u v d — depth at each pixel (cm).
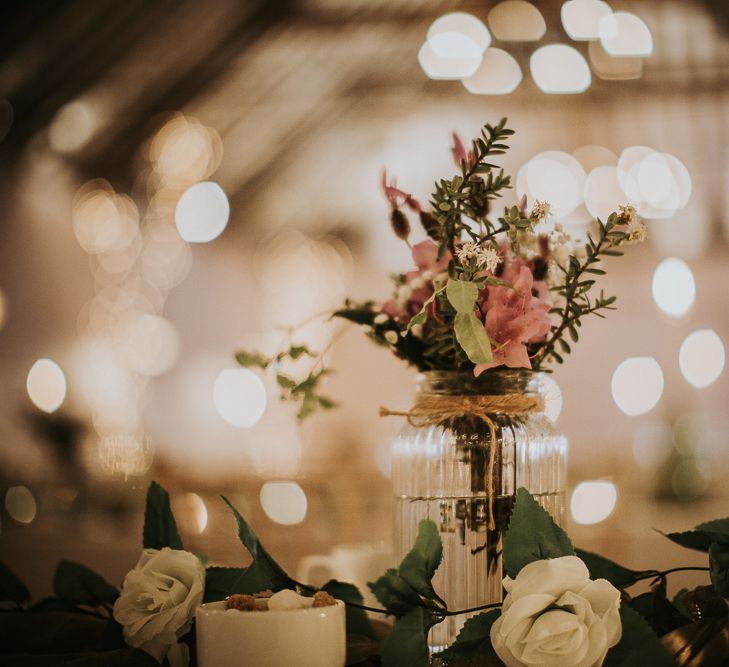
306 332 401
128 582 73
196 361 415
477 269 71
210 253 424
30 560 187
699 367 342
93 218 398
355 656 74
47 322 407
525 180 355
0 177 377
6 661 76
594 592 62
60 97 331
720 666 63
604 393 341
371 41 334
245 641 62
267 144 387
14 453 283
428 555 70
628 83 341
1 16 289
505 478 79
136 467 254
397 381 366
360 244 430
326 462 305
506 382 80
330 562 104
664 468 231
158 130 362
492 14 321
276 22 317
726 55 322
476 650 67
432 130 381
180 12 304
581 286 77
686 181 354
